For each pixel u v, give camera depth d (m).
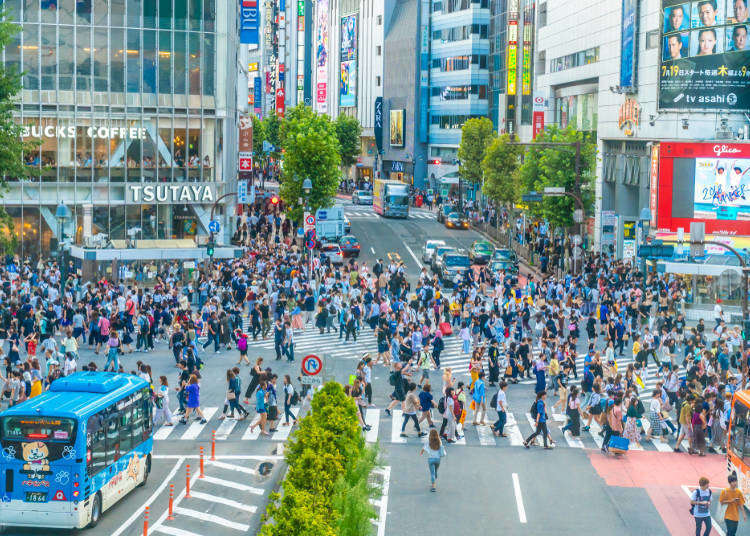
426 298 55.56
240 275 57.34
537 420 32.03
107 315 45.62
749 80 68.88
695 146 65.69
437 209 126.94
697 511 22.97
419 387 39.16
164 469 29.17
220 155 76.44
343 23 188.88
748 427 26.12
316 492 17.97
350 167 186.62
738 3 68.00
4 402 35.44
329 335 51.25
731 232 64.75
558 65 97.31
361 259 81.69
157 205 75.06
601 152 84.38
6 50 70.94
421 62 153.75
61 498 23.05
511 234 90.50
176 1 73.94
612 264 68.50
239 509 25.62
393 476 28.91
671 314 52.31
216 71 75.69
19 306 46.34
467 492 27.50
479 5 142.50
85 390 25.47
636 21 75.94
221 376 41.31
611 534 24.25
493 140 103.19
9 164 46.31
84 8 72.06
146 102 74.00
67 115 72.19
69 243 64.62
